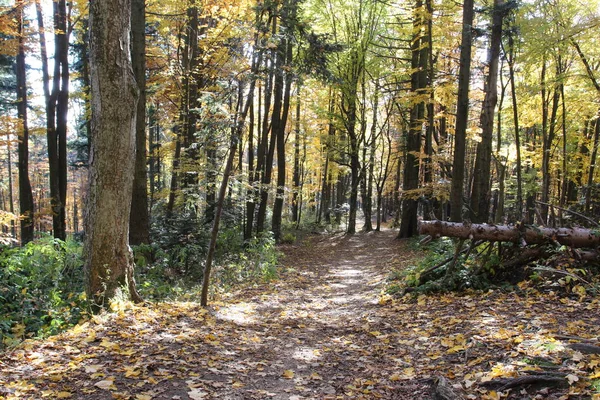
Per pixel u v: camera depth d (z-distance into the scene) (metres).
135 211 10.52
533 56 10.97
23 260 7.84
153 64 16.25
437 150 17.05
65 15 13.34
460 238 7.09
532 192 20.41
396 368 4.33
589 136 19.23
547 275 6.34
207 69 13.35
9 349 4.53
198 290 8.94
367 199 29.34
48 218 14.45
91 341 4.75
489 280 7.10
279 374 4.34
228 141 7.12
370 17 20.66
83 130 22.88
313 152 31.20
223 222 15.68
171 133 16.36
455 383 3.59
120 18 5.91
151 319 5.69
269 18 7.11
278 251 15.79
